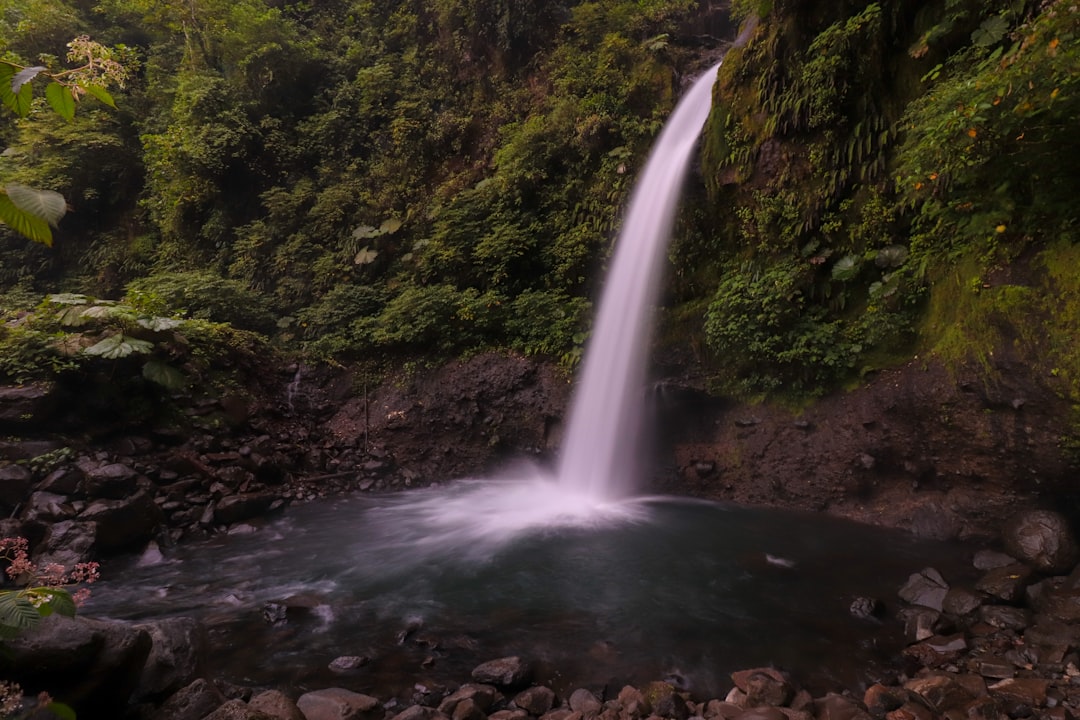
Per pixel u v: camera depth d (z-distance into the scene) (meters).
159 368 9.66
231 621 5.51
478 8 15.78
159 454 9.32
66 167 16.84
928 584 5.70
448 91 16.17
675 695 4.13
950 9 7.85
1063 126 5.68
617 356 10.41
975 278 6.95
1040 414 6.30
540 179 12.86
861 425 8.09
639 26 14.33
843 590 6.00
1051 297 6.24
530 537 7.95
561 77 14.23
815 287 8.89
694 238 10.53
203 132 15.50
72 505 7.43
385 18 18.30
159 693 3.82
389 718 3.99
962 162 6.47
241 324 13.57
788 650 4.88
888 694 4.05
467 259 12.63
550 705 4.19
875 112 8.57
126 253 17.17
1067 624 4.76
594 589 6.21
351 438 11.62
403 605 5.88
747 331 8.88
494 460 11.10
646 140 12.20
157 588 6.36
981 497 7.11
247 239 15.34
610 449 10.10
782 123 9.41
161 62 18.44
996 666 4.34
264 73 16.83
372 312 13.31
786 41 9.49
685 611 5.64
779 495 8.85
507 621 5.50
